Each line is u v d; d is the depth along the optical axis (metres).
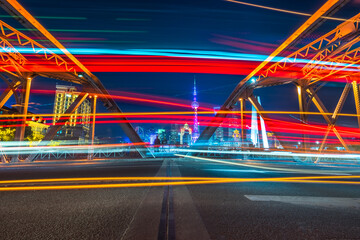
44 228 2.28
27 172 8.88
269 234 2.05
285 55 20.59
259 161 19.64
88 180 6.18
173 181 5.84
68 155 25.31
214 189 4.58
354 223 2.42
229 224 2.35
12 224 2.43
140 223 2.36
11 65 18.62
